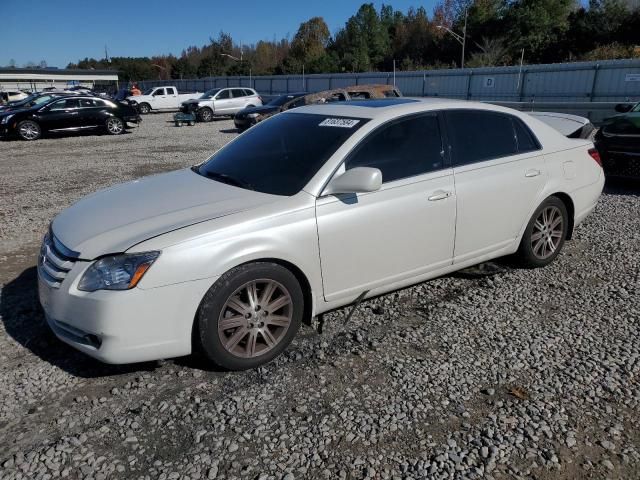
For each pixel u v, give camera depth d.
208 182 3.79
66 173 11.06
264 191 3.50
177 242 2.98
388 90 16.56
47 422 2.83
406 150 3.82
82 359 3.43
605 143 8.08
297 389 3.10
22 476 2.46
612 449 2.61
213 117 27.62
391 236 3.69
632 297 4.30
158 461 2.55
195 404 2.97
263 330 3.30
